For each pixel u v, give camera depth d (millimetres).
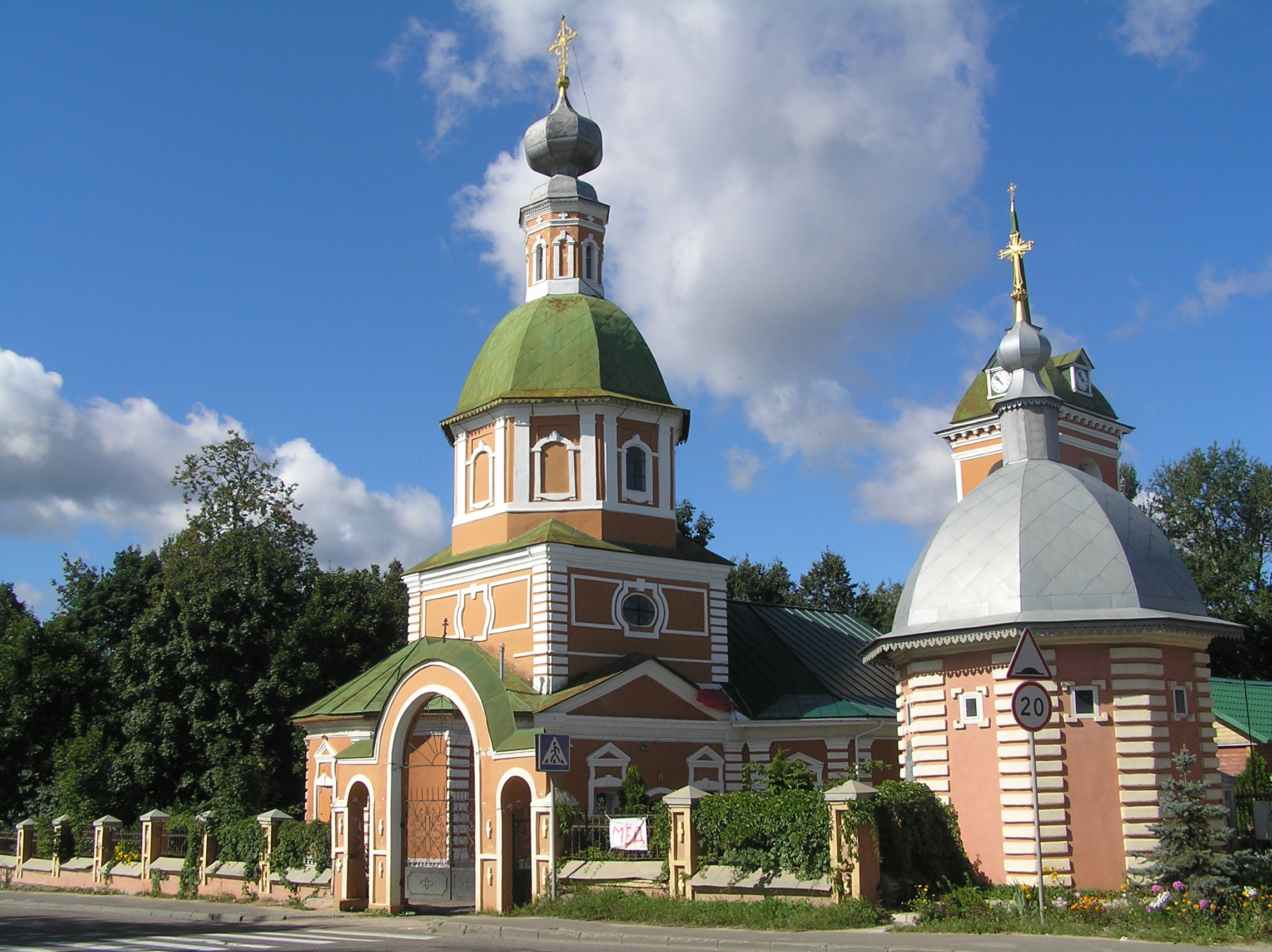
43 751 52312
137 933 25344
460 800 37375
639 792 33344
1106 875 23984
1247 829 37406
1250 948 17938
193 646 49094
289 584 52781
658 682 38750
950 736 26125
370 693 40500
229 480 63219
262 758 46688
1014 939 18859
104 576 67250
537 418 40750
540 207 45281
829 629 49438
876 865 22219
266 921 27828
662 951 19828
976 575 26453
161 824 37500
